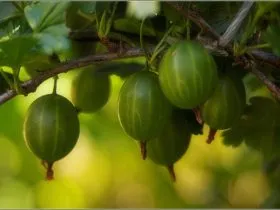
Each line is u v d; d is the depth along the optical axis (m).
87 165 1.06
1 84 0.59
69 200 1.09
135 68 0.65
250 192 0.96
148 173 1.05
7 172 1.05
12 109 0.95
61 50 0.55
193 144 0.99
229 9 0.60
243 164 0.90
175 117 0.60
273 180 0.71
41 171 1.06
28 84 0.57
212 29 0.57
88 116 0.98
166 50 0.57
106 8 0.57
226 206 0.98
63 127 0.57
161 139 0.59
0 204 1.07
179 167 1.02
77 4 0.57
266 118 0.65
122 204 1.07
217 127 0.59
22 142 1.00
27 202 1.07
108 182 1.07
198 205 1.01
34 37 0.55
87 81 0.63
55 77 0.58
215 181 1.00
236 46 0.56
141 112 0.56
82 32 0.63
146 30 0.60
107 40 0.57
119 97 0.57
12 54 0.55
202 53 0.55
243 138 0.66
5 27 0.58
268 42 0.56
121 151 1.03
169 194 1.04
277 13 0.57
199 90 0.55
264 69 0.61
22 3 0.57
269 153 0.65
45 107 0.57
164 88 0.55
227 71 0.59
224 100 0.59
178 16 0.57
